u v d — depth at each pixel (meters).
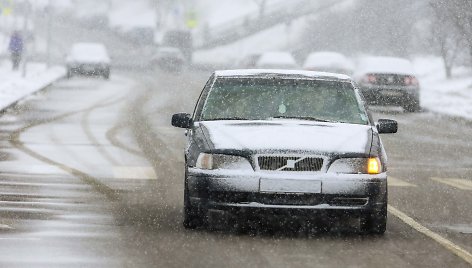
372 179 23.02
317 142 23.30
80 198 28.72
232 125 24.59
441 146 51.50
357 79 81.94
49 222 24.05
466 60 104.06
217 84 26.42
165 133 52.81
